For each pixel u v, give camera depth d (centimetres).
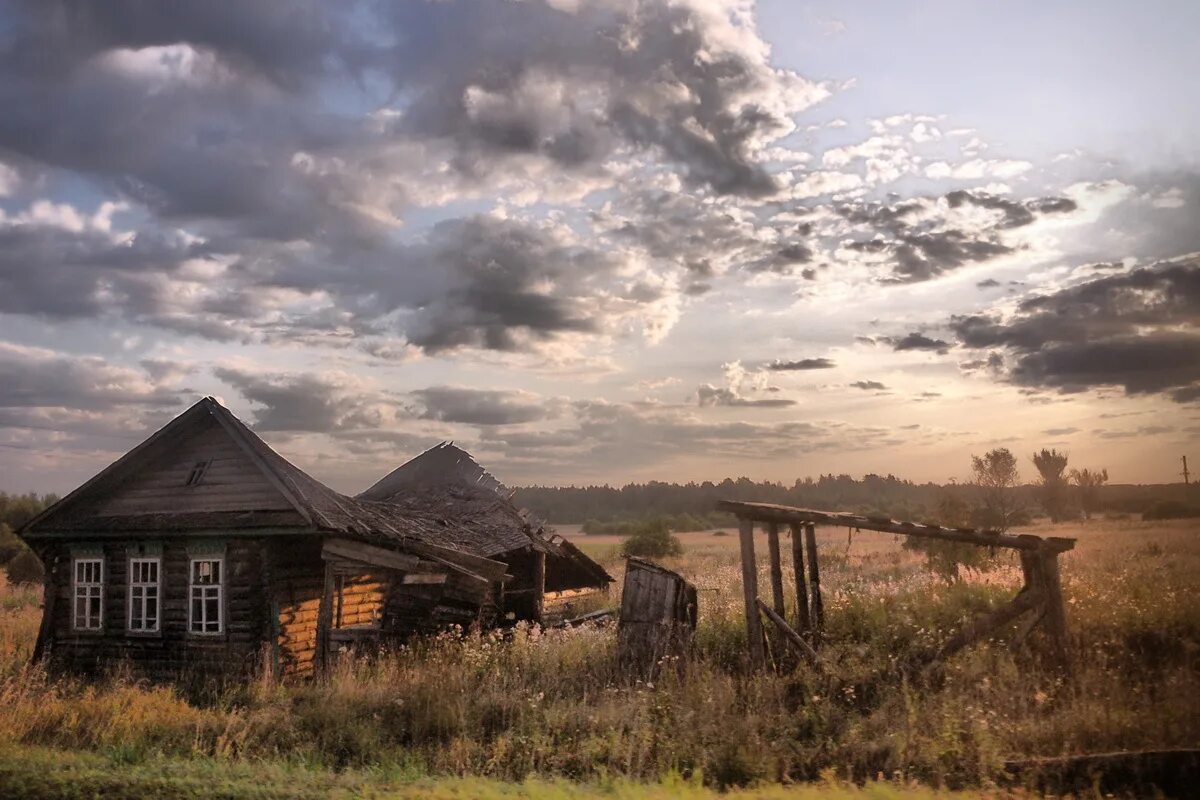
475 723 1166
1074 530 4506
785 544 5516
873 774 876
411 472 2923
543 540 2580
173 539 1928
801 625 1512
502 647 1638
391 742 1124
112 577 1994
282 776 899
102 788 843
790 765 929
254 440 1906
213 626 1888
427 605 1898
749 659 1347
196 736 1158
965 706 1031
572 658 1534
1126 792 743
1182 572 1722
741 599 2041
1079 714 960
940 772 830
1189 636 1282
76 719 1242
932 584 1819
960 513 3519
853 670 1236
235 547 1872
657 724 1078
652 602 1481
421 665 1628
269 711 1285
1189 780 745
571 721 1116
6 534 5800
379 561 1798
